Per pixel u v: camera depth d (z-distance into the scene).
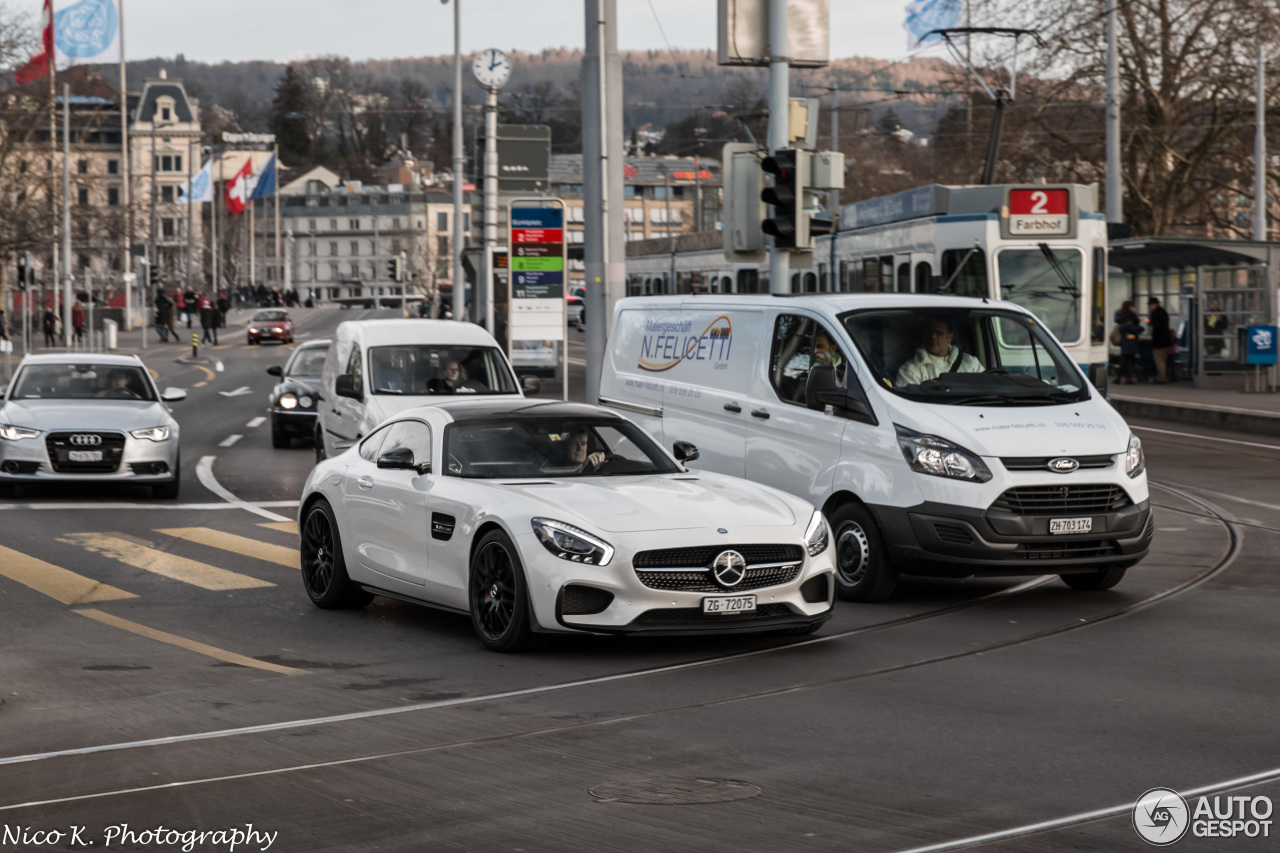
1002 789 6.80
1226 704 8.52
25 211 75.12
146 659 10.34
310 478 12.84
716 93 175.00
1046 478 11.98
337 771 7.27
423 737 7.98
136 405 20.75
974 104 56.31
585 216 21.55
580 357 63.00
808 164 18.08
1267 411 30.05
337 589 12.25
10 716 8.60
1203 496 19.92
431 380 20.00
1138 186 55.00
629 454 11.64
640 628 9.91
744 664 9.91
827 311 13.55
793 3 18.70
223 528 17.56
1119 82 52.66
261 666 10.09
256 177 126.12
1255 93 51.34
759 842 6.03
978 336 13.33
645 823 6.30
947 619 11.67
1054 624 11.34
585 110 21.34
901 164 92.69
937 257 27.41
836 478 12.85
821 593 10.62
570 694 9.04
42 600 12.75
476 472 11.20
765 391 14.04
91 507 19.38
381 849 6.01
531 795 6.78
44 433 19.48
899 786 6.86
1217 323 38.53
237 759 7.55
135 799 6.82
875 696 8.85
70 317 75.69
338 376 20.05
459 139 51.03
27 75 74.00
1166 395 35.75
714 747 7.66
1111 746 7.57
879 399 12.65
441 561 11.00
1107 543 12.23
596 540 9.98
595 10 21.14
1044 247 26.81
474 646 10.70
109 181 106.75
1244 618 11.44
